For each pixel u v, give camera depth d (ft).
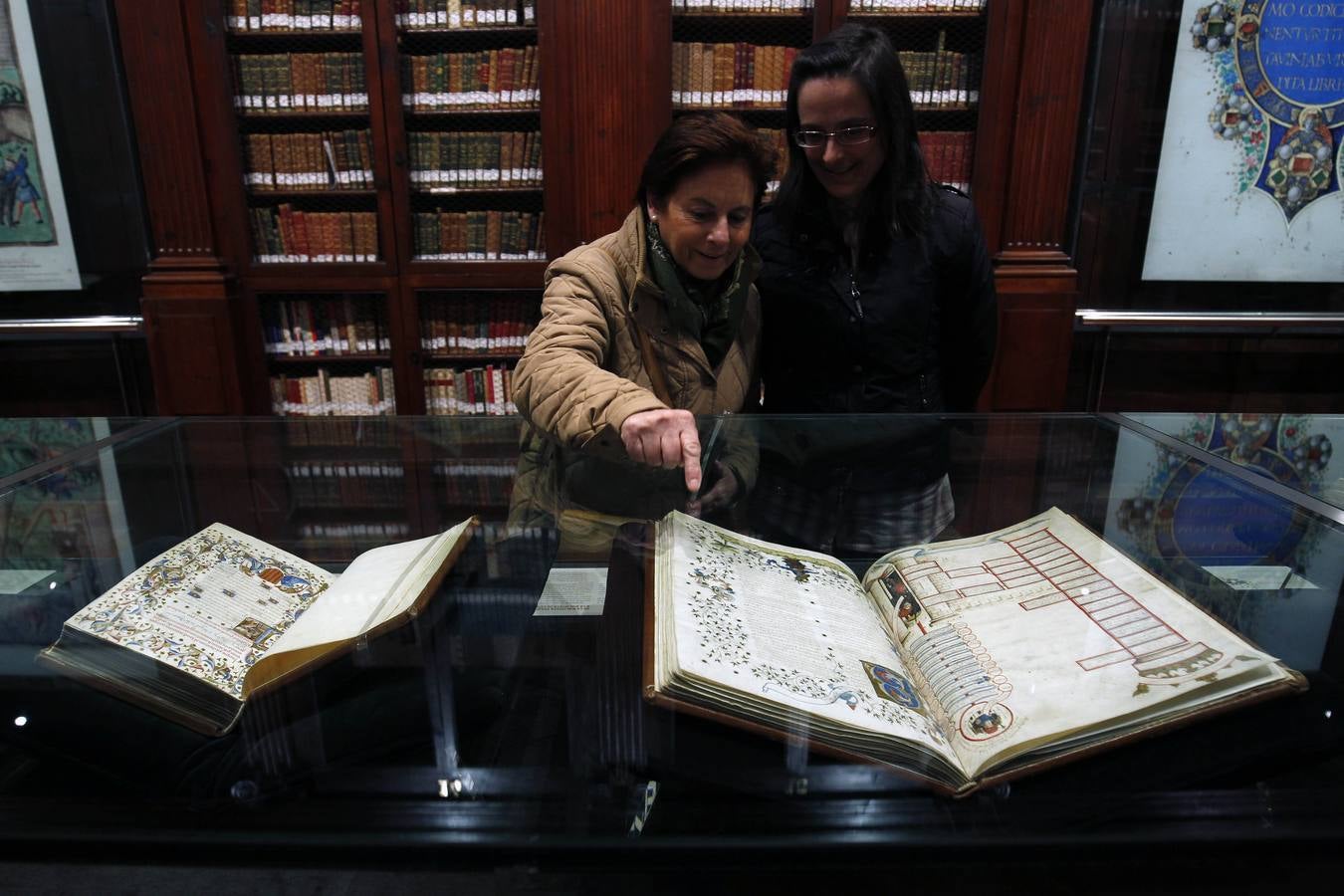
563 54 9.68
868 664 2.35
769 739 1.99
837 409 5.26
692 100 10.06
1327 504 3.33
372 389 11.21
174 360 10.43
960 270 5.23
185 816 1.86
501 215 10.51
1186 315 10.62
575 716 2.12
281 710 2.24
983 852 1.74
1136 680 2.22
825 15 9.57
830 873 1.76
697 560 2.74
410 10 9.87
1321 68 9.70
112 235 10.47
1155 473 3.68
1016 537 3.10
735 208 3.70
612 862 1.75
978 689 2.25
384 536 3.23
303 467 3.83
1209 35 9.58
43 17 9.53
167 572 3.03
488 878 1.78
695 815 1.83
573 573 2.80
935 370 5.41
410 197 10.46
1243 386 11.02
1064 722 2.07
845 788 1.90
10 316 10.71
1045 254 10.12
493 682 2.26
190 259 10.21
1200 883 1.67
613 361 4.16
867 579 2.90
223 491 3.70
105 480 3.69
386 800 1.88
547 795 1.91
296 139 10.22
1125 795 1.90
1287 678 2.18
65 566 3.03
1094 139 10.04
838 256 5.08
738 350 4.66
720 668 2.12
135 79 9.61
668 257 3.95
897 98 4.60
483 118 10.36
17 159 10.06
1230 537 3.05
